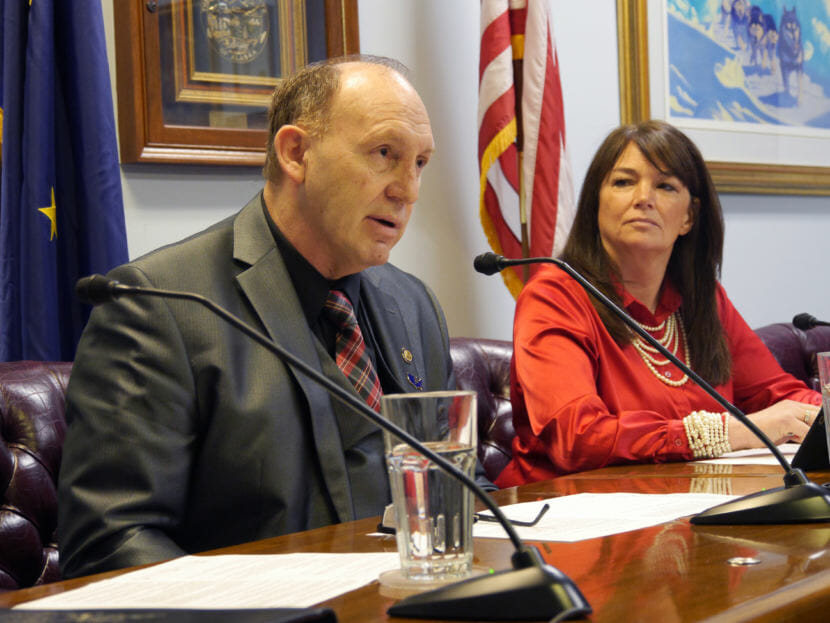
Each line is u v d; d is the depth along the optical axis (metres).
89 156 2.48
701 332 2.58
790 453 2.07
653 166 2.49
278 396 1.68
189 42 2.82
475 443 1.03
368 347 1.95
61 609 0.91
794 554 1.03
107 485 1.54
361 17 3.23
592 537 1.18
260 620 0.75
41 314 2.38
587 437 2.15
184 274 1.71
